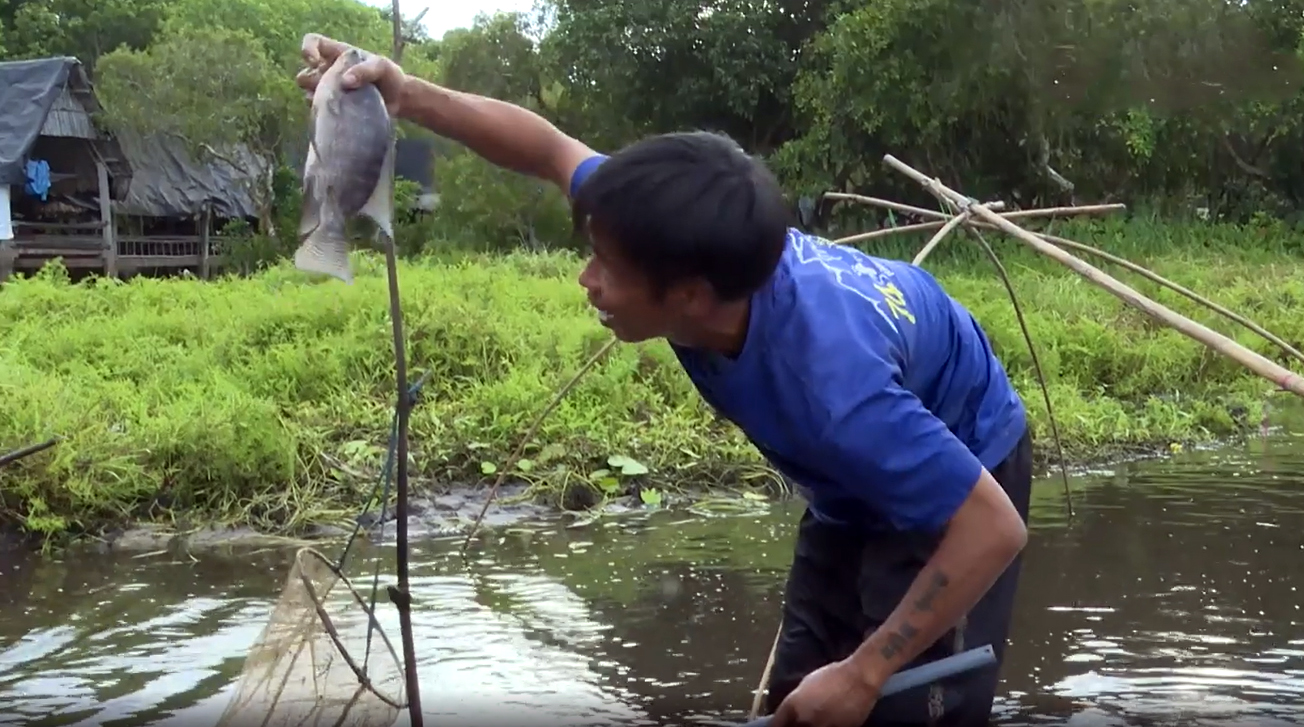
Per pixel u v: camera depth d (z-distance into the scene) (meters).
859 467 1.92
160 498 5.20
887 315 2.11
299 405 6.32
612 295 1.92
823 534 2.63
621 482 5.71
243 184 21.44
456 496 5.49
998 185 16.23
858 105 15.24
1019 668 3.44
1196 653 3.54
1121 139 15.58
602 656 3.55
